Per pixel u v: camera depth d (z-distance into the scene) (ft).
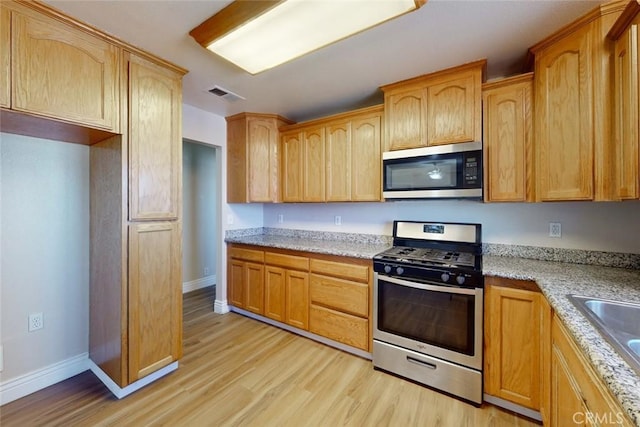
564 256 6.53
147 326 6.25
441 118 6.81
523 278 5.30
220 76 7.14
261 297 9.67
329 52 5.96
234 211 11.09
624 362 2.51
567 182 5.15
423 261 6.46
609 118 4.54
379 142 8.16
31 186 6.20
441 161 6.74
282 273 9.12
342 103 9.02
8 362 5.89
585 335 2.98
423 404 5.80
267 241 9.99
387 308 6.90
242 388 6.30
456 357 5.99
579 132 4.96
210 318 10.16
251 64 6.18
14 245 5.98
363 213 9.61
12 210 5.96
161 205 6.48
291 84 7.60
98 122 5.43
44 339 6.37
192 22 5.09
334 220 10.26
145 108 6.17
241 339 8.58
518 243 7.09
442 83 6.81
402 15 4.58
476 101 6.40
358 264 7.55
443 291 6.11
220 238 10.64
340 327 7.89
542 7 4.60
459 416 5.47
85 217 7.00
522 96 6.03
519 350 5.41
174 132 6.72
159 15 4.91
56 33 4.88
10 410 5.57
